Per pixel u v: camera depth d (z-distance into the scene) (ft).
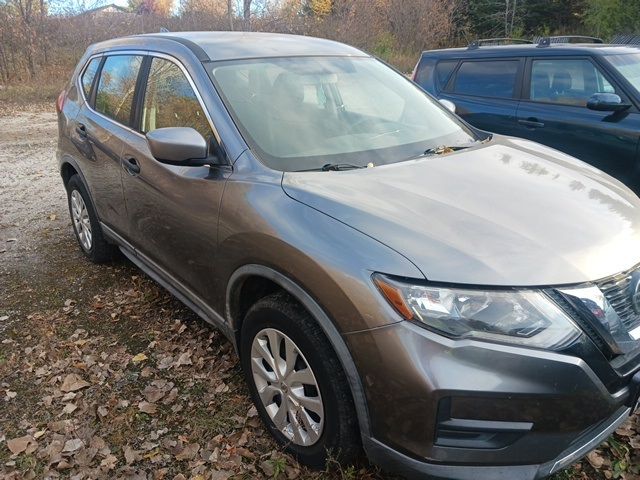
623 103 17.51
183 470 8.79
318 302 7.39
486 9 101.55
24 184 25.31
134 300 14.01
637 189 17.21
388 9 88.07
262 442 9.23
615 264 7.15
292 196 8.27
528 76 20.12
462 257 6.86
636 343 7.13
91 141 13.83
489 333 6.56
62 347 12.05
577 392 6.57
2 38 62.75
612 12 80.59
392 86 12.42
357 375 7.12
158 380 10.84
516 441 6.68
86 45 69.10
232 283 9.02
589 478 8.43
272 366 8.62
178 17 77.25
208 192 9.38
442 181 8.82
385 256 6.99
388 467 7.26
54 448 9.22
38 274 15.67
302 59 11.78
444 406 6.60
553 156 10.84
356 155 9.81
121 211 12.91
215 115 9.91
